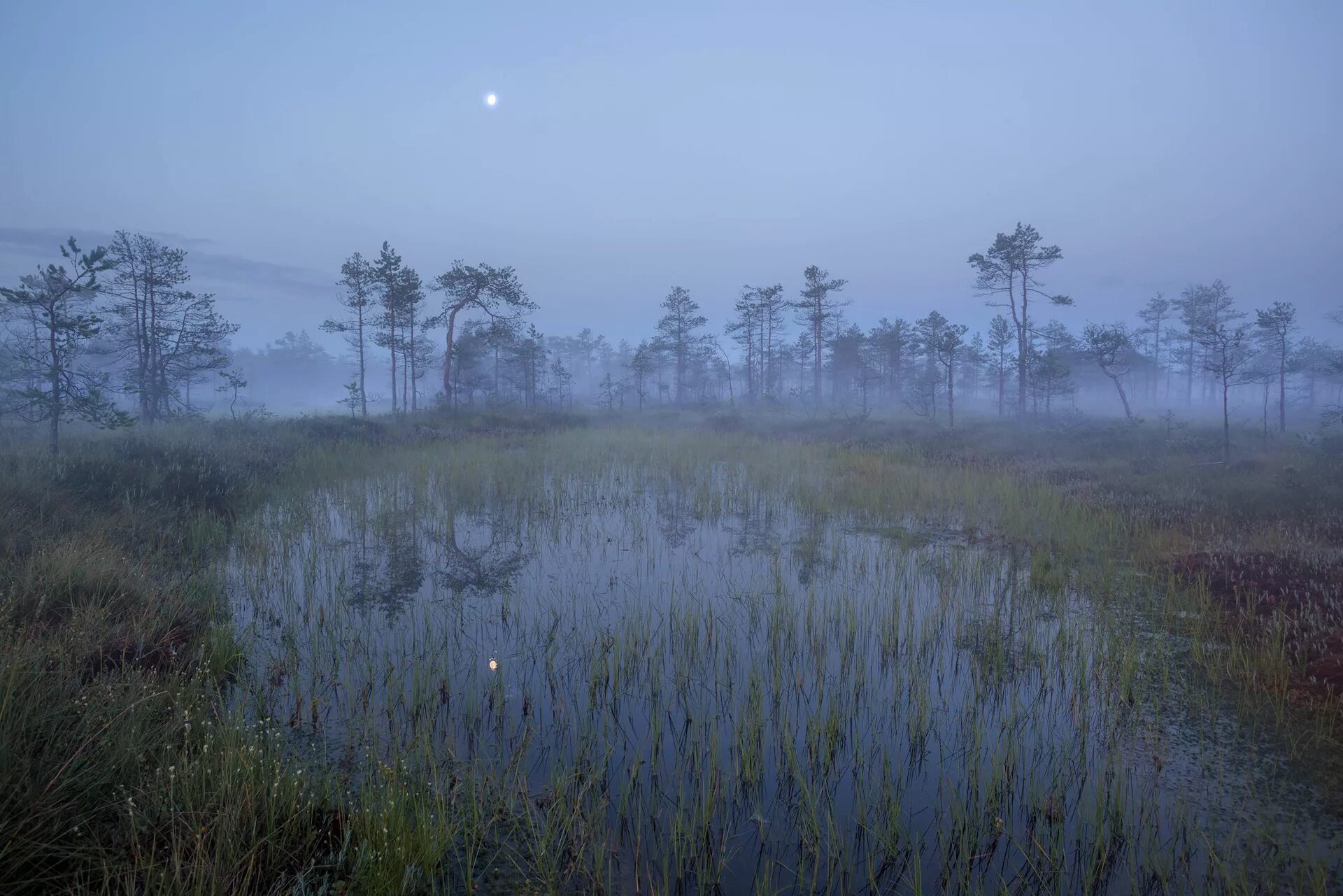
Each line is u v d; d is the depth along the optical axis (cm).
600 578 894
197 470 1291
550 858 363
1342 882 344
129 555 812
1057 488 1518
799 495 1470
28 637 496
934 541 1108
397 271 3512
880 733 506
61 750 356
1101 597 809
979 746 461
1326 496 1284
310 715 509
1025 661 632
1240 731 502
